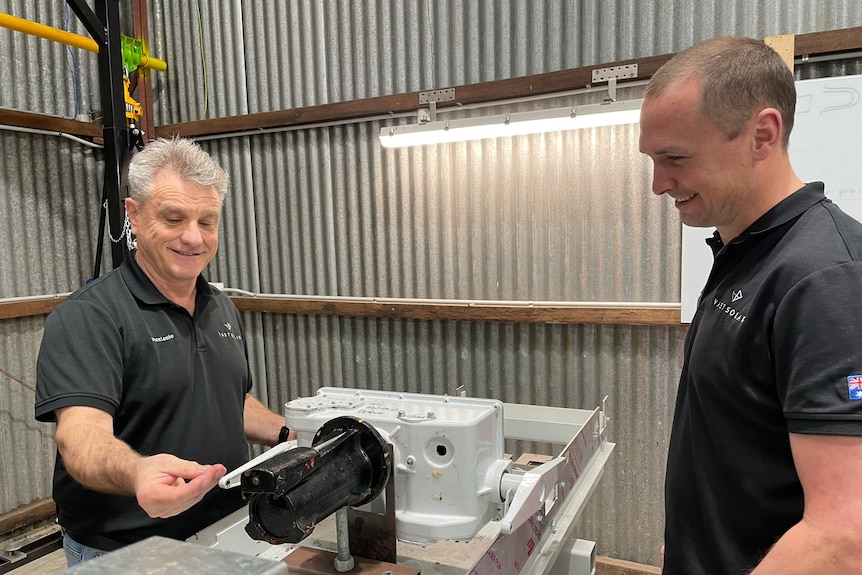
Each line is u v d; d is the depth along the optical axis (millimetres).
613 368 2602
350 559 1008
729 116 885
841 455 750
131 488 1008
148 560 409
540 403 2750
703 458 1015
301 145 3119
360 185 3016
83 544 1321
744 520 955
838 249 836
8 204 2861
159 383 1329
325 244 3150
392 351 3037
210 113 3371
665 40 2377
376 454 982
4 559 2602
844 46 2045
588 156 2547
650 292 2521
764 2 2230
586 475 1606
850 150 2084
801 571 758
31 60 2930
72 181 3115
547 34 2561
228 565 402
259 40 3176
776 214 930
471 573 897
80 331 1244
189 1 3312
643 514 2605
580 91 2445
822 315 792
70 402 1184
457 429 1012
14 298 2869
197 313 1463
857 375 753
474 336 2844
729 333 943
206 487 925
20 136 2885
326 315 3160
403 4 2816
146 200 1302
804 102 2115
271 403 3385
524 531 1164
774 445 910
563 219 2623
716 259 1066
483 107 2660
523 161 2660
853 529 723
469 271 2832
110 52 2377
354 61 2969
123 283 1354
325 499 879
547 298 2697
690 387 1050
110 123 2408
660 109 926
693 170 938
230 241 3373
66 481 1315
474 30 2684
